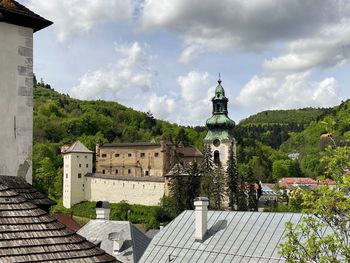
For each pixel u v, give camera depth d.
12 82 14.47
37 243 10.89
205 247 33.03
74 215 143.88
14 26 14.65
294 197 18.94
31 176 14.70
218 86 144.62
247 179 126.38
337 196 16.27
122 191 144.62
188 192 121.88
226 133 141.75
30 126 14.76
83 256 11.25
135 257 40.59
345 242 17.30
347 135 17.09
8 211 11.27
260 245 30.78
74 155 150.50
